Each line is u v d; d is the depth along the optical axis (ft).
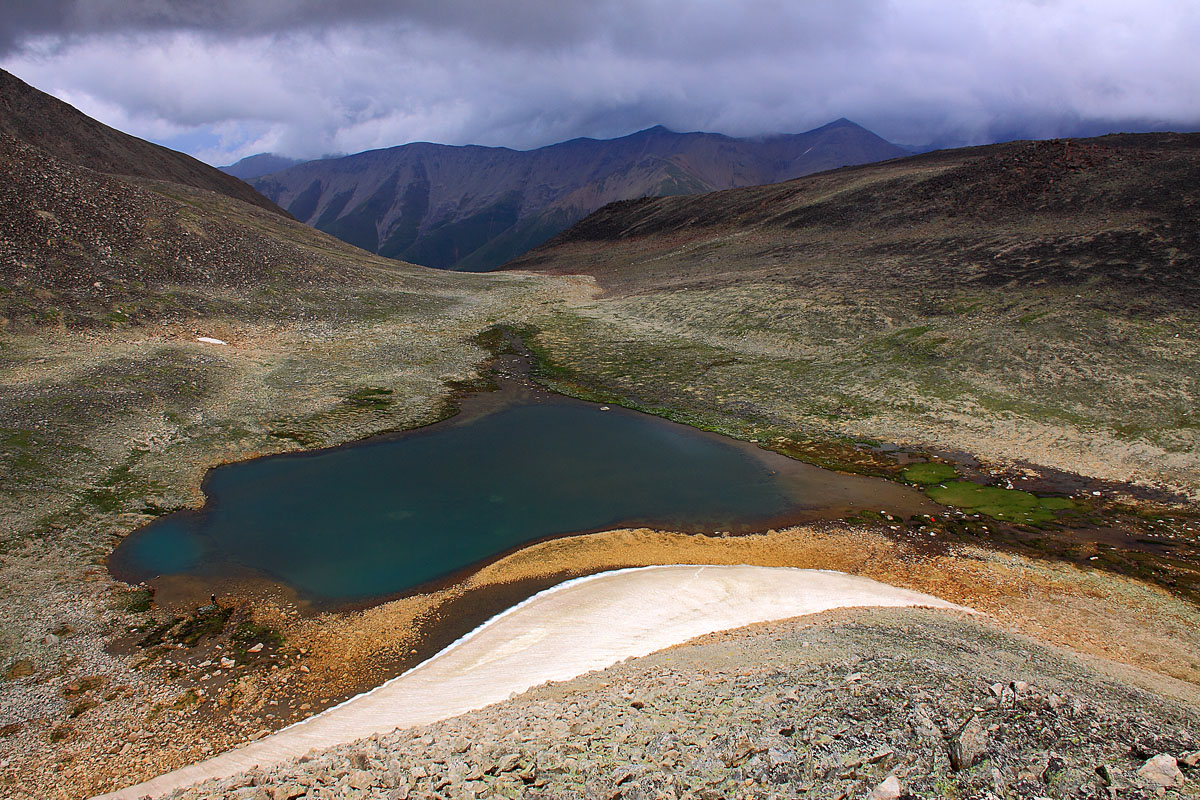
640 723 40.81
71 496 100.83
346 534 97.66
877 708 38.60
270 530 98.07
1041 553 92.53
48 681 65.31
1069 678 51.85
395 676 68.33
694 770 33.83
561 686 56.59
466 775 35.35
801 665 51.08
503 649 71.51
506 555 92.73
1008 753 32.58
